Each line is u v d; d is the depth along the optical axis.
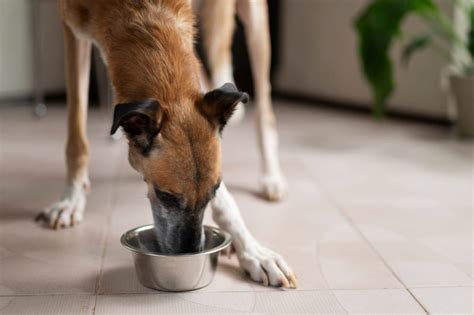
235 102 1.12
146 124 1.10
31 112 2.48
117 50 1.19
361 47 2.04
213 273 1.18
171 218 1.12
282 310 1.12
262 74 1.59
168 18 1.21
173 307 1.12
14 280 1.19
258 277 1.19
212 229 1.22
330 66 2.79
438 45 2.29
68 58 1.37
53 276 1.20
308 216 1.47
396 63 2.48
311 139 2.12
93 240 1.33
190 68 1.17
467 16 2.13
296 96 3.00
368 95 2.61
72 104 1.39
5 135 2.06
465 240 1.37
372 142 2.09
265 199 1.55
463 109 2.11
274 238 1.36
